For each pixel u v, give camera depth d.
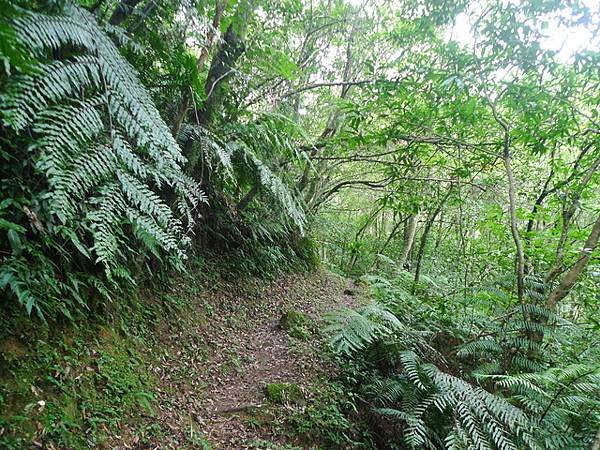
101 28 2.38
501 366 4.43
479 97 4.80
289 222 8.25
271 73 5.52
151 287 4.41
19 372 2.37
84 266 3.21
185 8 3.08
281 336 5.55
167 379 3.63
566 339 5.27
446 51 4.71
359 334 4.04
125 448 2.69
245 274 6.66
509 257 5.96
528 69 4.52
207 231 6.23
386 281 5.82
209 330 4.84
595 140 4.71
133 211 2.53
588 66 4.20
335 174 12.93
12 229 2.39
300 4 6.11
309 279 9.02
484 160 6.11
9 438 2.09
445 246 11.04
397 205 7.24
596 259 4.52
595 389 3.70
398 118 5.62
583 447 3.34
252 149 5.24
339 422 3.92
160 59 3.47
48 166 1.85
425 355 4.73
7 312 2.50
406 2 5.25
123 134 2.71
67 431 2.38
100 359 3.03
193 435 3.15
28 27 1.60
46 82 1.79
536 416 3.80
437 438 3.76
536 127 4.77
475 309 5.62
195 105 3.50
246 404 3.81
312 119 9.95
